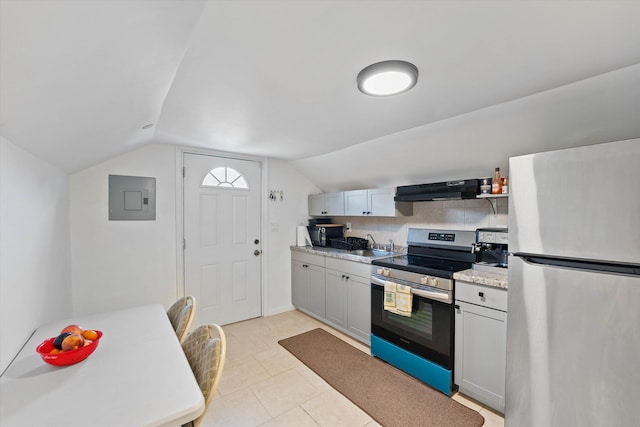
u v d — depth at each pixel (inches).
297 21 38.0
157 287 111.2
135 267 106.1
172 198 114.3
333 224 152.3
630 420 45.6
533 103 65.8
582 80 56.8
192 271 120.5
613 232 47.1
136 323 67.6
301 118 79.2
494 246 89.4
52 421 35.6
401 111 73.8
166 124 84.6
